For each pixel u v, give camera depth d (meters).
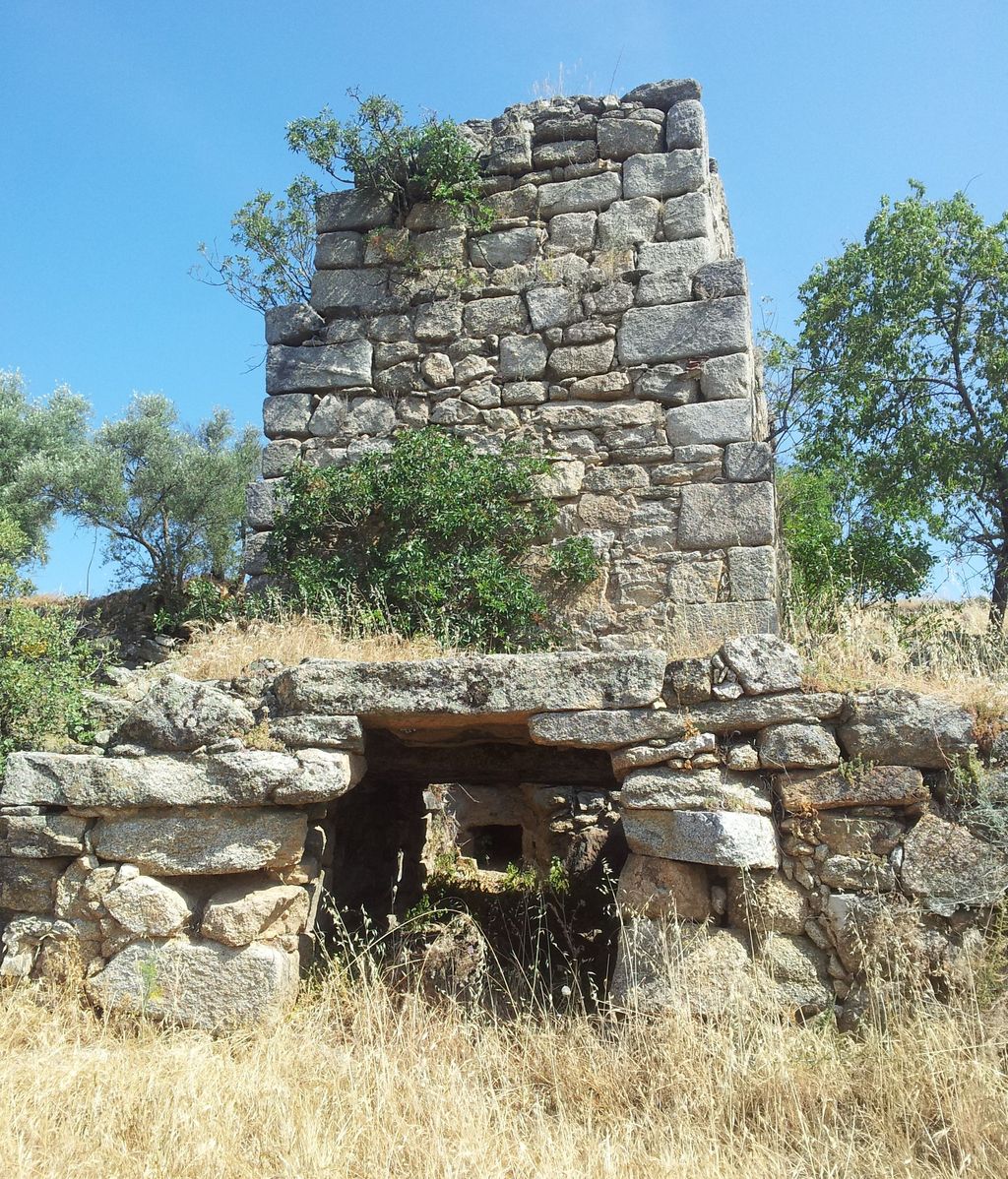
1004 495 15.91
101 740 6.25
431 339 9.55
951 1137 3.86
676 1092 4.27
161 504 18.58
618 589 8.64
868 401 16.31
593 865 9.02
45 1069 4.50
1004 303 16.53
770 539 8.47
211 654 6.51
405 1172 3.82
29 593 13.12
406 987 5.52
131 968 5.17
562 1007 5.47
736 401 8.77
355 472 8.86
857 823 4.90
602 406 9.02
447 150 9.56
